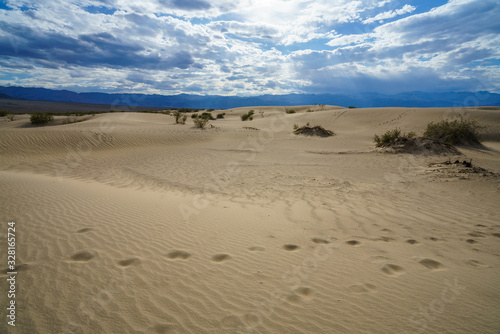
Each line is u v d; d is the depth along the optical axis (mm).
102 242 4074
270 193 7938
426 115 30094
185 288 2973
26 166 12000
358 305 2750
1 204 5383
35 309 2477
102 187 8297
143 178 10094
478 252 4078
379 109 35188
